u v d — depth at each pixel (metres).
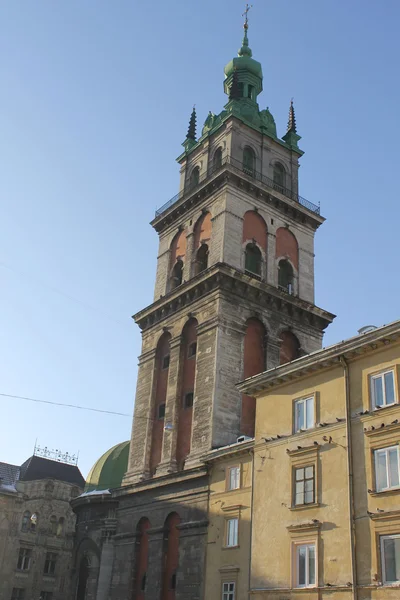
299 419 35.28
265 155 60.47
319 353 34.44
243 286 50.94
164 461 48.66
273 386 37.62
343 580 29.08
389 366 31.20
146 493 48.38
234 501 39.16
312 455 33.28
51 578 82.62
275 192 57.41
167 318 55.06
